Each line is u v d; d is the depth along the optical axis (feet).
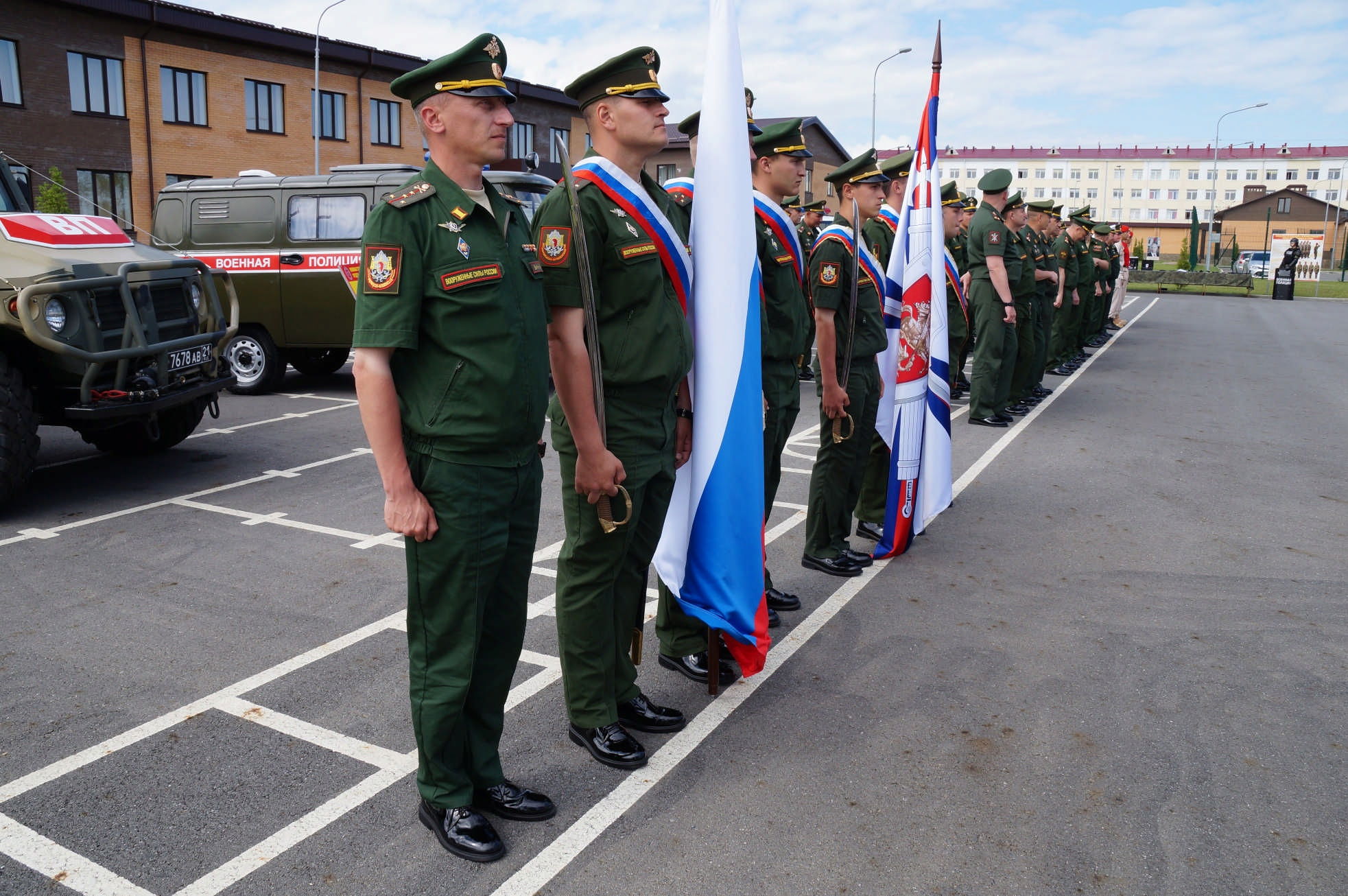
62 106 70.38
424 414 7.73
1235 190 318.04
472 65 7.57
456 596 8.02
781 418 12.94
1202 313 79.97
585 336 8.81
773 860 8.31
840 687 11.66
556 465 22.79
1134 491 20.79
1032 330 29.78
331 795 9.20
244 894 7.79
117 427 22.38
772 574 15.57
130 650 12.28
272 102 84.69
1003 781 9.58
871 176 14.16
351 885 7.92
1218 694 11.45
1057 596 14.64
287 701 11.03
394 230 7.38
